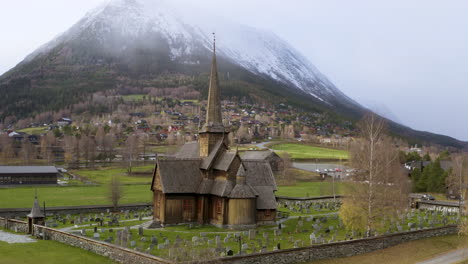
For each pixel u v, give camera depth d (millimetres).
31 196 112625
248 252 55750
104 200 105938
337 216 88125
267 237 62656
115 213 90562
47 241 60719
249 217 73812
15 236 64312
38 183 140375
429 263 58844
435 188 135250
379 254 61656
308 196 120250
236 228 72562
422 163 161375
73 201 104000
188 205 77000
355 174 79500
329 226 74938
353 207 69625
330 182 150000
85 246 56000
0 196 112000
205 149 80312
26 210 85375
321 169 189125
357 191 71250
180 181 76438
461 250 66375
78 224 76500
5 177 136500
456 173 128750
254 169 81938
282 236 67188
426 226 79875
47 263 49438
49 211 86188
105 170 181375
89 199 107750
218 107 81375
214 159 78000
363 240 61812
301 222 77500
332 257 57688
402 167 143875
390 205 73000
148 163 196000
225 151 79500
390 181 89500
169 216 75250
